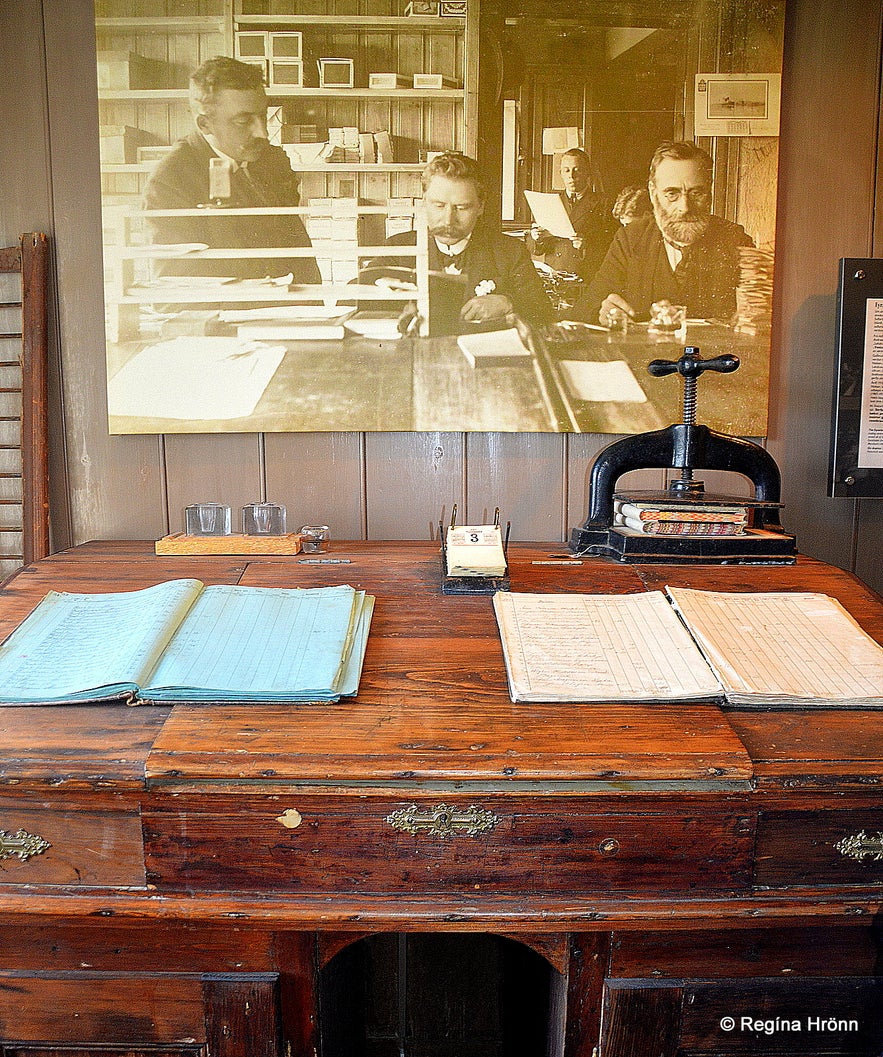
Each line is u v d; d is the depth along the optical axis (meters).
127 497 1.91
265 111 1.80
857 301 1.84
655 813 1.05
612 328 1.86
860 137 1.85
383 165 1.82
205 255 1.83
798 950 1.12
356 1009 1.75
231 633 1.26
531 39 1.80
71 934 1.10
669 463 1.70
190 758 1.02
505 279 1.84
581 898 1.06
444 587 1.45
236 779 1.03
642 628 1.29
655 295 1.86
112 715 1.11
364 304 1.84
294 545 1.66
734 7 1.80
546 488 1.92
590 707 1.12
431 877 1.06
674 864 1.06
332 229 1.83
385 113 1.81
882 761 1.05
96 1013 1.11
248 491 1.91
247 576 1.51
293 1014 1.12
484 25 1.79
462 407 1.87
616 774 1.02
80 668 1.19
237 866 1.05
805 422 1.93
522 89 1.81
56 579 1.50
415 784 1.03
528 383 1.87
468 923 1.05
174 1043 1.12
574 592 1.45
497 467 1.91
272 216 1.82
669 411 1.88
